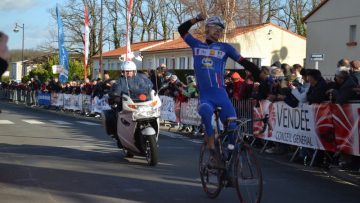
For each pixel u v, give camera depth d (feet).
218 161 18.67
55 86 92.68
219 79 18.80
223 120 18.69
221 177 18.79
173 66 137.80
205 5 108.58
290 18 167.43
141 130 28.27
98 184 22.72
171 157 31.53
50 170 26.03
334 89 28.48
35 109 92.53
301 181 24.35
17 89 125.90
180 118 50.47
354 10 91.81
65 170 26.16
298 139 30.63
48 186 22.15
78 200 19.67
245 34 124.57
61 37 96.99
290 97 30.89
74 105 82.12
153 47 152.15
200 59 18.95
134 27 179.42
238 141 17.92
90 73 184.96
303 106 29.99
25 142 38.32
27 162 28.43
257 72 18.13
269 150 34.45
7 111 80.89
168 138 43.50
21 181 23.15
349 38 93.09
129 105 28.27
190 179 24.14
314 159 29.17
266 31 128.16
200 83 19.03
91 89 74.59
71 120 63.31
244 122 17.95
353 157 27.02
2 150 33.63
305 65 104.53
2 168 26.43
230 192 21.33
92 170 26.32
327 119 27.66
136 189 21.77
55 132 46.16
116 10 177.37
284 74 36.01
